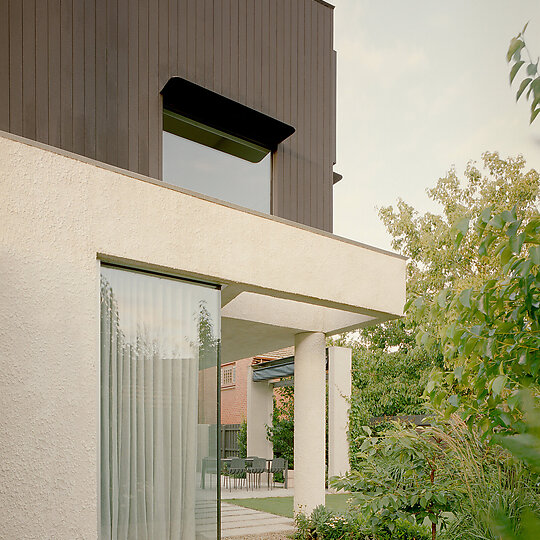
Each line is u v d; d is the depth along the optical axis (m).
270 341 10.46
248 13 8.79
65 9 6.71
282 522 10.01
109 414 4.74
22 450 3.99
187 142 7.89
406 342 18.36
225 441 20.62
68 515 4.11
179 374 5.27
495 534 0.43
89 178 4.75
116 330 4.92
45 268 4.36
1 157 4.28
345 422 15.71
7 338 4.08
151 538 4.82
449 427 5.01
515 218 2.07
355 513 6.79
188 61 7.88
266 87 8.85
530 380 2.09
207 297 5.67
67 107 6.56
